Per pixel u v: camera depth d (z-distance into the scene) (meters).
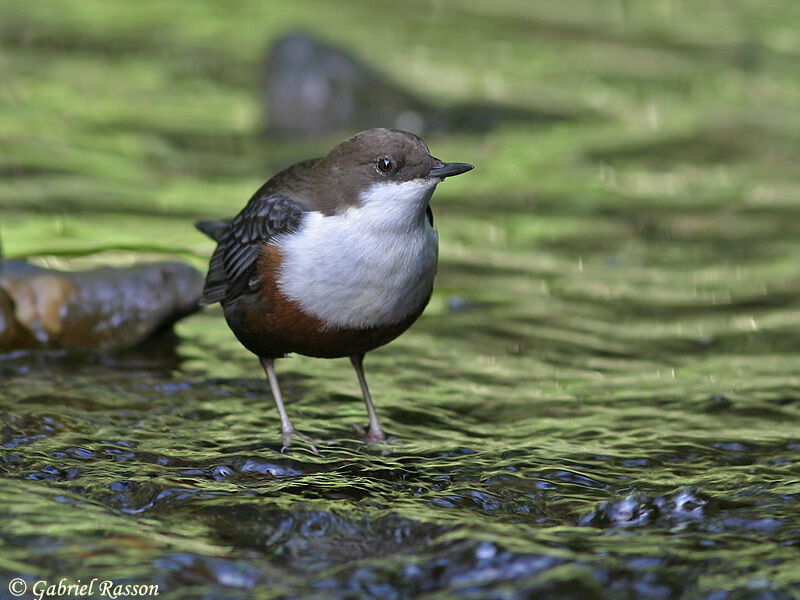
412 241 8.48
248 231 8.86
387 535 6.80
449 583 6.16
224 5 29.86
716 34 28.89
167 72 23.75
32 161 17.59
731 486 7.68
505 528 6.88
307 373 10.52
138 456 8.12
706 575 6.23
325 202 8.55
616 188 17.89
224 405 9.54
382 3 31.05
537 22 29.75
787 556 6.47
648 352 11.34
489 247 15.08
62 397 9.45
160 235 14.66
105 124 20.14
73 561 6.21
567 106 22.56
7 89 21.66
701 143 20.33
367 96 21.16
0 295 10.51
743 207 16.91
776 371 10.69
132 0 29.92
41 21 27.00
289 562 6.43
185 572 6.18
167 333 11.45
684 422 9.27
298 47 21.19
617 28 29.44
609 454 8.44
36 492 7.25
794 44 28.00
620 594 6.03
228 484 7.64
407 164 8.38
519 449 8.58
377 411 9.57
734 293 13.30
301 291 8.52
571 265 14.41
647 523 7.04
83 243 13.91
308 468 8.05
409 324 8.93
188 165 18.36
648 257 14.73
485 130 21.16
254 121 21.09
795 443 8.67
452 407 9.73
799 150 19.92
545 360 11.08
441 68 24.56
